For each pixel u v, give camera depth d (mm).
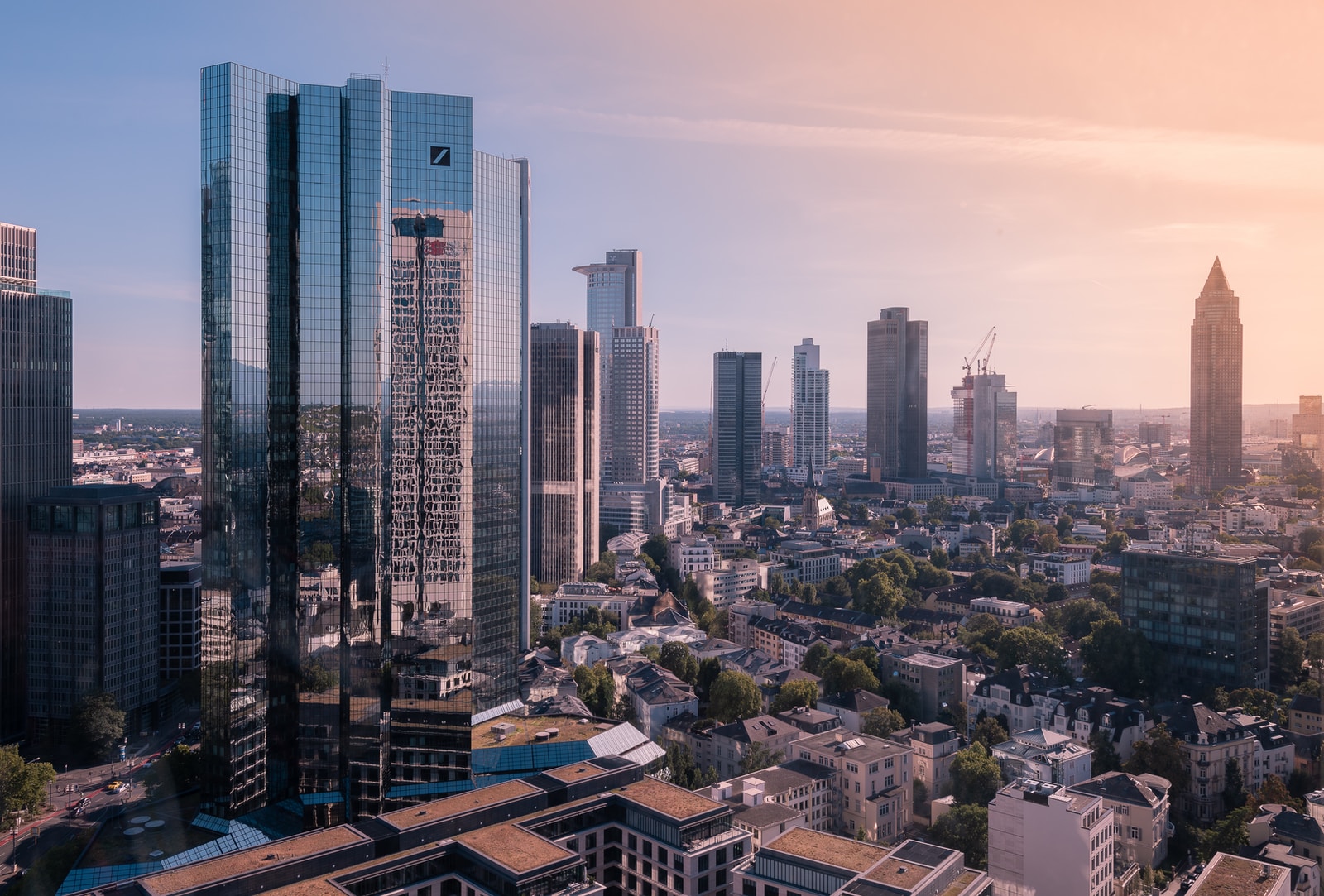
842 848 189625
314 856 177125
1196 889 185875
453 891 188125
